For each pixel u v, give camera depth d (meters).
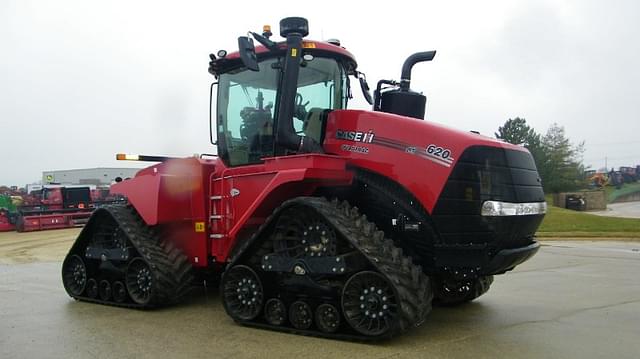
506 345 4.79
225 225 6.27
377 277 4.75
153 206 6.56
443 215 4.92
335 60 6.23
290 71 5.66
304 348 4.73
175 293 6.55
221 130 6.60
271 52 6.14
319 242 5.14
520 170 5.24
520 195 5.13
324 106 6.14
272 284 5.51
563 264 11.36
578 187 58.50
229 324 5.75
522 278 9.18
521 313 6.18
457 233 4.93
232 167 6.41
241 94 6.46
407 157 5.16
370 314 4.80
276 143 5.99
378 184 5.32
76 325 5.84
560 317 5.95
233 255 6.14
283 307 5.35
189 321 5.93
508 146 5.26
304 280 5.13
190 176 6.69
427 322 5.72
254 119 6.30
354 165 5.49
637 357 4.43
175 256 6.66
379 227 5.42
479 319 5.86
